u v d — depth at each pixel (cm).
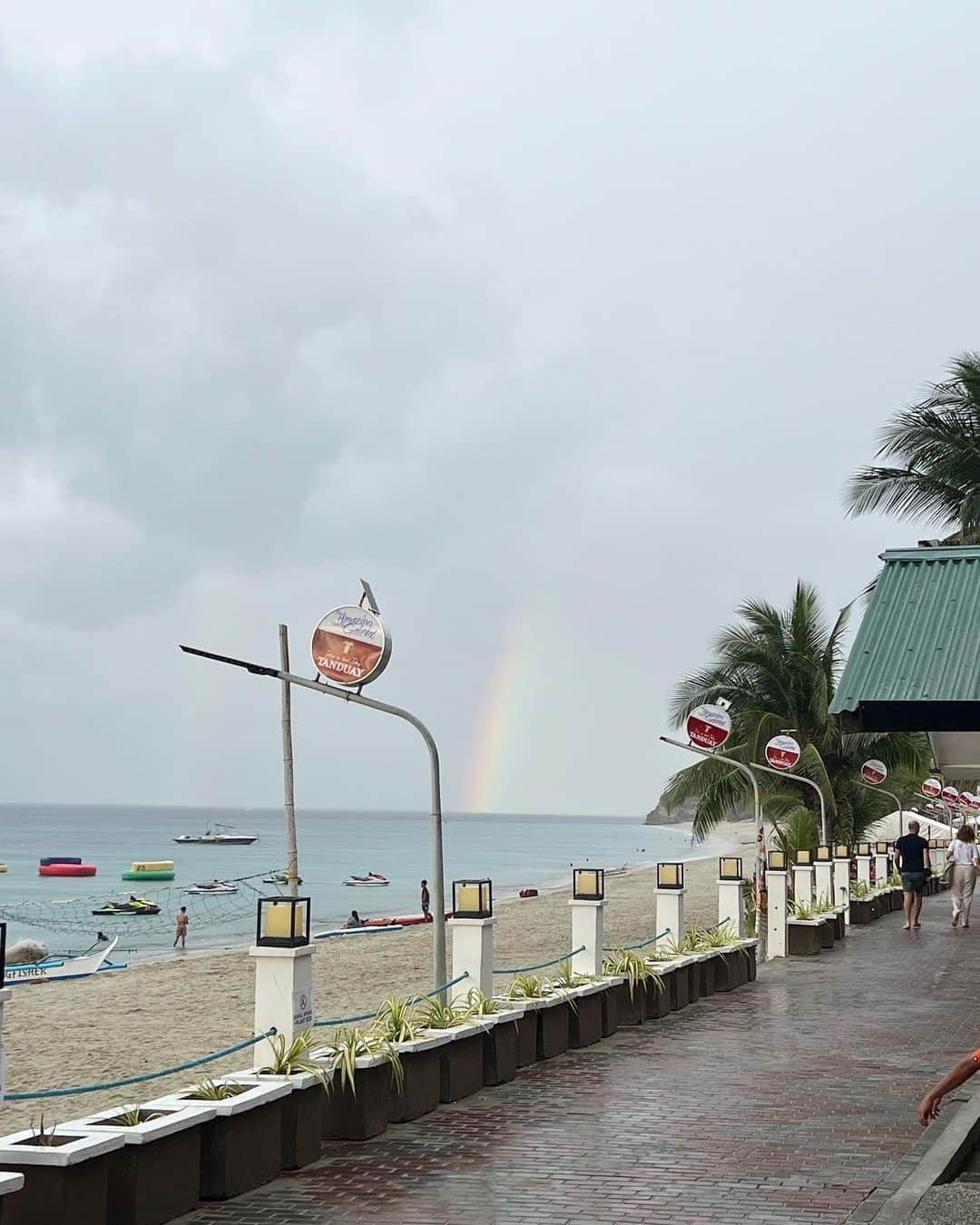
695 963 1553
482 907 1116
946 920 2883
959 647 868
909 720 914
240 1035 2008
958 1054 1186
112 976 3050
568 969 1280
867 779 3136
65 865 10869
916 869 2617
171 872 10006
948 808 5641
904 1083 1042
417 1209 690
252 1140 728
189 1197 681
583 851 15612
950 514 2753
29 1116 1338
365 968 2962
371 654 1148
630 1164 783
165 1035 2019
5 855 14150
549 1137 853
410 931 4550
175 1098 725
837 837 3328
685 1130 873
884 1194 710
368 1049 876
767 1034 1306
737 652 3319
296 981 837
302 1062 802
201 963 3344
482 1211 684
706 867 10125
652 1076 1070
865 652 887
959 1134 830
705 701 3319
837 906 2466
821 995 1623
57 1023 2181
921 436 2678
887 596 942
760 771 3189
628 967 1358
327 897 7556
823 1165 778
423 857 13712
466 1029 985
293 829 2139
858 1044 1238
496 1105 955
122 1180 640
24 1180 576
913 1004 1538
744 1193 718
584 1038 1220
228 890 7838
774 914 2150
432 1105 934
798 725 3312
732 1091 1009
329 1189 729
